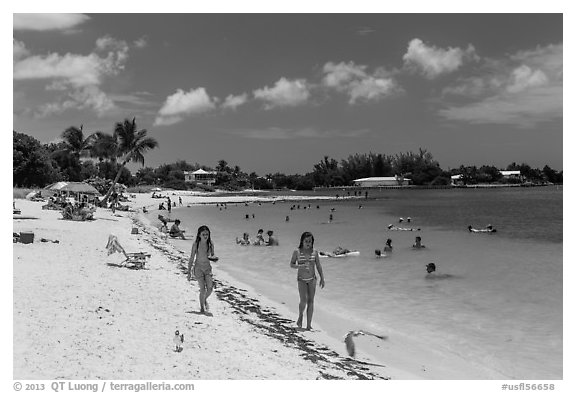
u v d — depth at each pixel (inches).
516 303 591.2
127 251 861.2
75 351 340.8
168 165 7190.0
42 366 312.5
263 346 414.3
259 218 2130.9
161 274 681.6
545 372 384.5
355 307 574.9
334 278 745.0
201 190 5807.1
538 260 919.7
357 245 1165.7
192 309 511.2
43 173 2999.5
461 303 593.9
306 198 4394.7
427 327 498.3
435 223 1870.1
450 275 768.3
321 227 1691.7
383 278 743.7
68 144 2751.0
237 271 806.5
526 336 470.3
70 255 729.6
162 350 367.6
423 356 418.6
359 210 2763.3
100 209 1994.3
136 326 416.8
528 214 2361.0
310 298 485.7
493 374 382.0
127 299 506.6
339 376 360.2
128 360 339.3
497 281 721.0
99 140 2177.7
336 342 448.8
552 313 548.4
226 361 363.3
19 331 365.4
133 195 3742.6
